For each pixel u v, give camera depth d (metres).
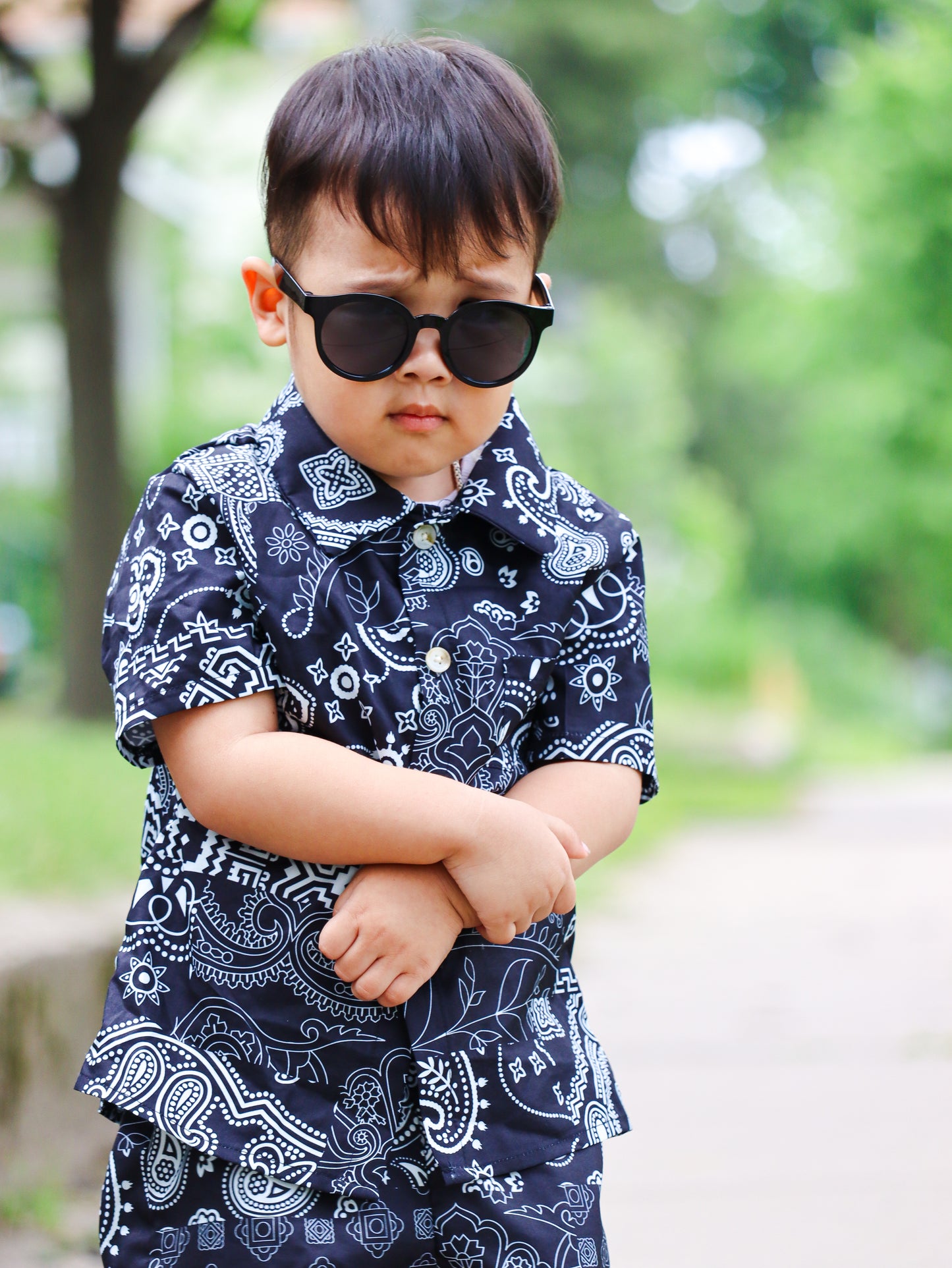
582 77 21.41
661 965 4.45
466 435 1.35
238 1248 1.29
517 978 1.37
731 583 23.11
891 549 20.42
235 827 1.28
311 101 1.35
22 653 13.84
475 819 1.27
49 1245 2.24
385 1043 1.32
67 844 3.21
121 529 8.30
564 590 1.42
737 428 26.61
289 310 1.41
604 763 1.44
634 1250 2.30
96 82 7.82
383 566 1.36
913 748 20.72
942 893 6.05
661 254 25.81
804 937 4.92
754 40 25.80
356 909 1.28
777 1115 3.00
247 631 1.31
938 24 17.11
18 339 15.66
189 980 1.32
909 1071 3.31
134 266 14.00
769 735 16.30
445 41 1.44
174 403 13.12
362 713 1.31
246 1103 1.29
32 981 2.45
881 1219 2.44
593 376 17.94
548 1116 1.36
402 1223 1.30
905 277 17.39
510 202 1.32
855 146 17.39
